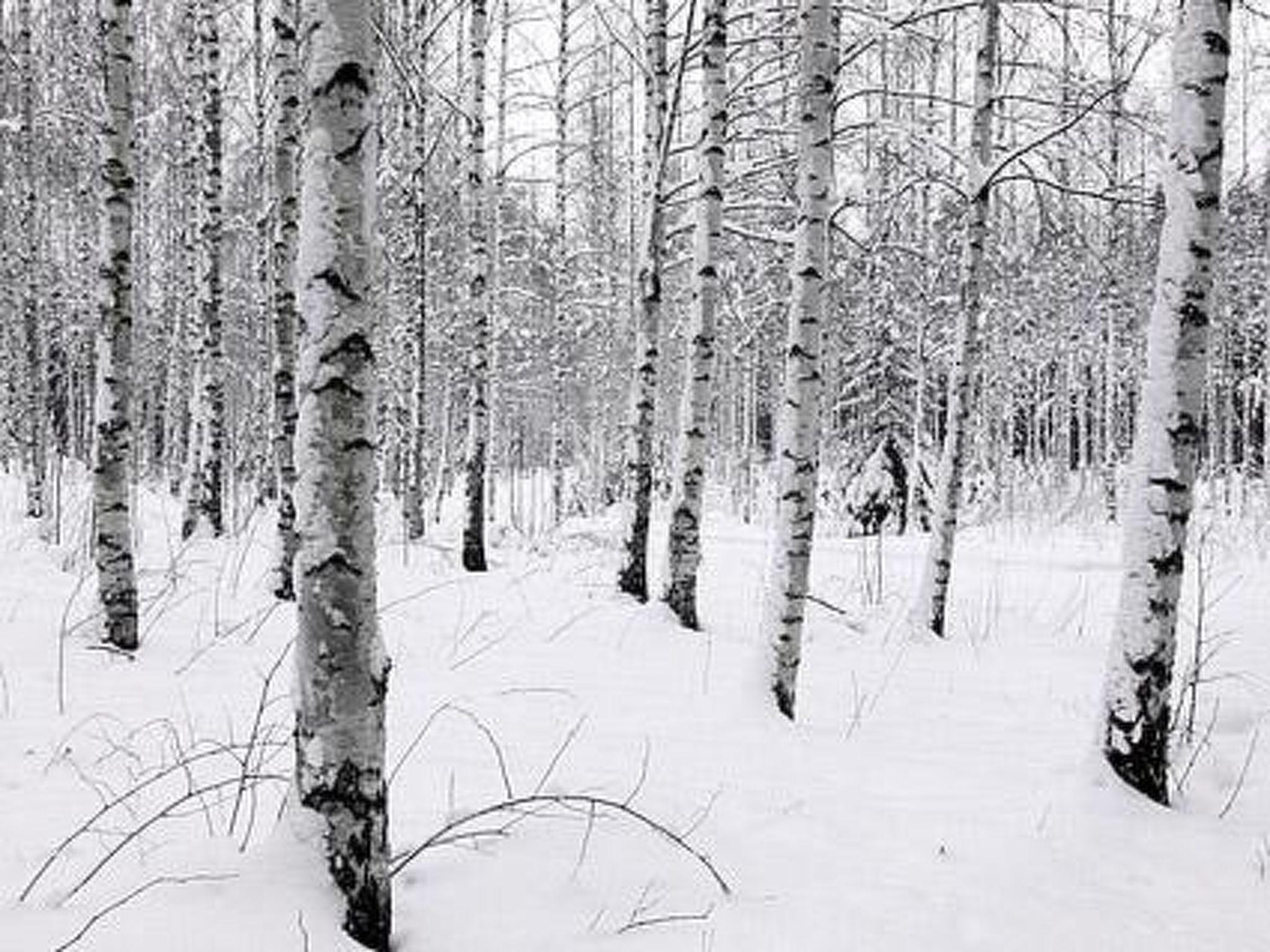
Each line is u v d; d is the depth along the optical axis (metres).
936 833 4.67
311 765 3.28
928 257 12.22
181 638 7.48
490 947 3.38
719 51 10.18
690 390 10.20
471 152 13.91
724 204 11.78
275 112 12.84
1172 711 6.98
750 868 4.12
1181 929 4.00
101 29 7.16
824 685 8.03
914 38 11.08
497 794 4.60
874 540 20.72
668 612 9.95
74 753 4.87
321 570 3.28
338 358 3.30
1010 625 11.06
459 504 28.89
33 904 3.27
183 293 23.66
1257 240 31.77
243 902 3.10
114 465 6.95
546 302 27.06
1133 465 5.63
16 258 22.17
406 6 15.47
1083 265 24.11
